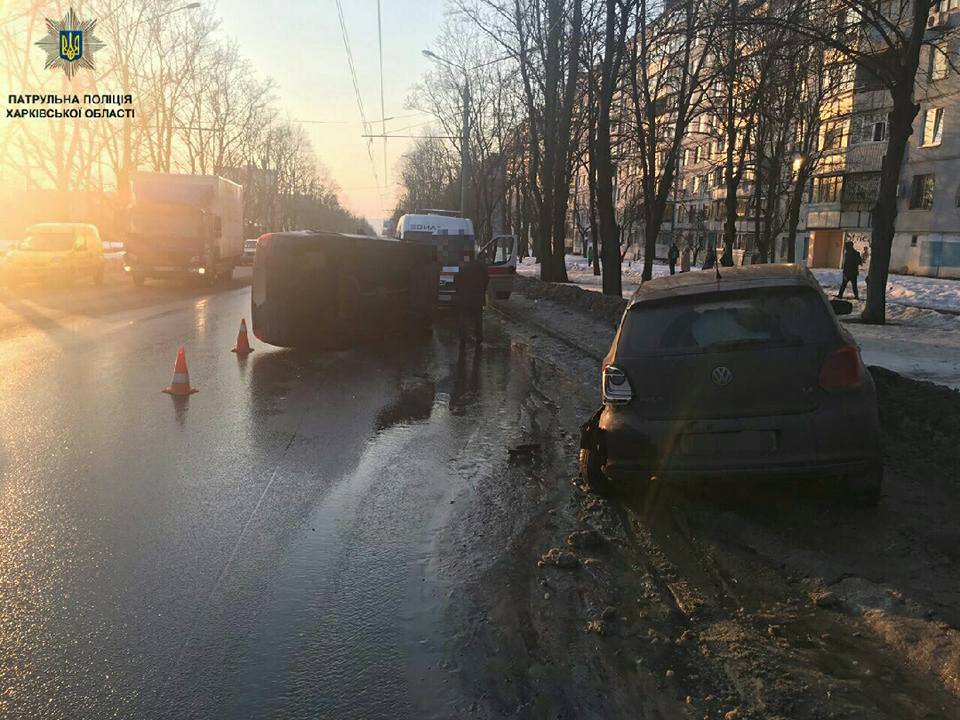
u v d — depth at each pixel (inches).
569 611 143.9
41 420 278.2
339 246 478.3
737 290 190.2
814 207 1673.2
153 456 238.2
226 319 617.6
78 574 155.0
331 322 474.6
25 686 116.7
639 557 168.2
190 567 159.5
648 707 113.7
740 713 111.3
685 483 192.1
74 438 255.6
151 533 177.0
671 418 184.1
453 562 165.5
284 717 110.6
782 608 144.3
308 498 204.1
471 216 2148.1
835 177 1595.7
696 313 190.5
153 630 134.0
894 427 259.4
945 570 155.9
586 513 195.6
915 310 669.9
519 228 2271.2
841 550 167.6
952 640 127.5
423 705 114.0
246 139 2209.6
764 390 179.5
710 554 169.0
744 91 815.7
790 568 160.6
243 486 212.1
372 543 175.0
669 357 186.1
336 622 138.3
